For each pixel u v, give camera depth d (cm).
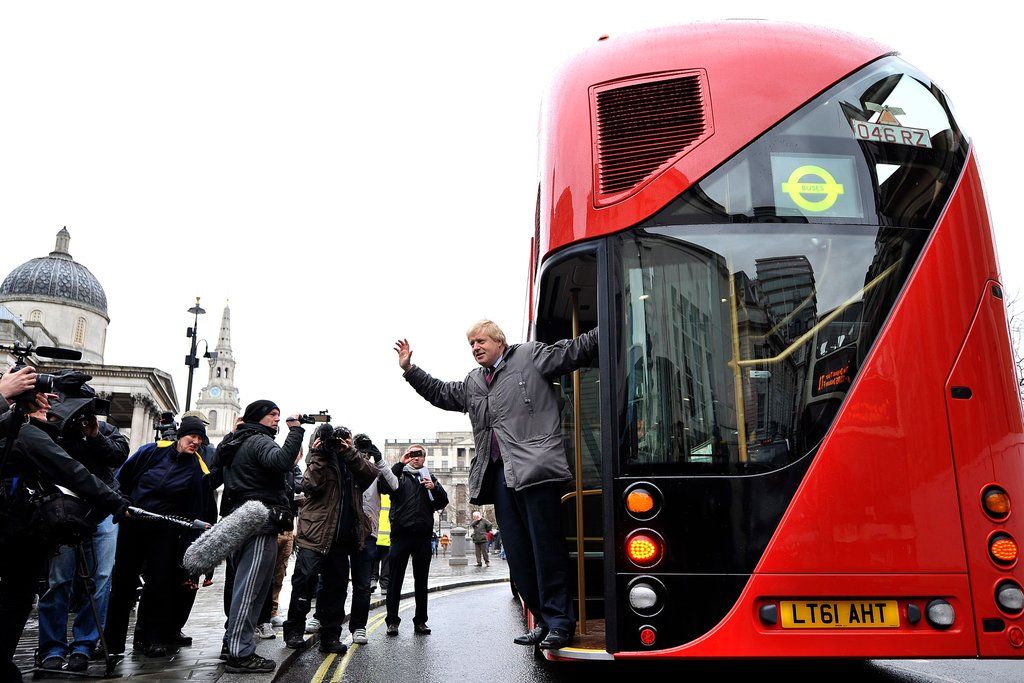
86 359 6669
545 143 507
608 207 456
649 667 629
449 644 761
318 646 742
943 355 414
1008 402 418
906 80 468
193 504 647
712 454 412
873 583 389
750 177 445
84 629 586
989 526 398
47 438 473
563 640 438
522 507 495
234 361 14438
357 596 775
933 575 390
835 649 384
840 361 414
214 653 650
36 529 460
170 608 634
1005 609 390
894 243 431
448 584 1612
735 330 425
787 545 394
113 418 6406
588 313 573
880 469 400
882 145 450
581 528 514
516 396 484
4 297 6481
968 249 434
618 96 474
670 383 425
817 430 406
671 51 479
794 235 434
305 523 698
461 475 11906
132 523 630
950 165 450
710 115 457
